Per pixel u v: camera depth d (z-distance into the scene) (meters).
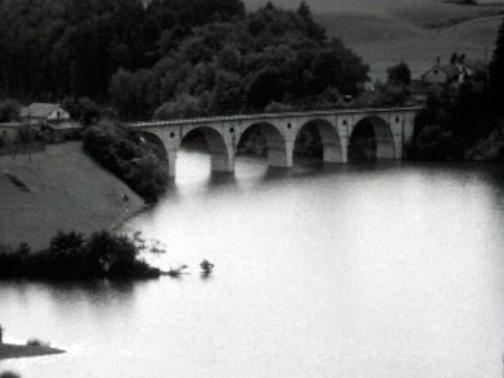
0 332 181.88
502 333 192.25
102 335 188.62
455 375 174.38
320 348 185.12
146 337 188.25
